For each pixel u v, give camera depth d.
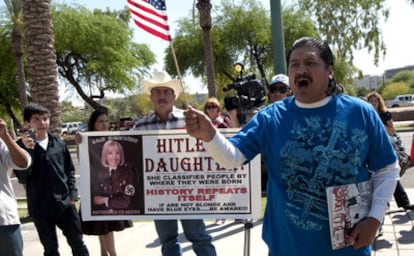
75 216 5.05
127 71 33.12
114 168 4.79
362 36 33.50
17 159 4.04
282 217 2.54
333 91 2.54
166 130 4.64
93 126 5.47
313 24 33.12
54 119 9.95
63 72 32.91
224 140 2.54
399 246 5.58
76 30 30.83
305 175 2.46
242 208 4.53
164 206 4.69
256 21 31.59
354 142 2.44
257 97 7.05
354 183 2.44
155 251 6.17
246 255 4.45
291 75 2.54
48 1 10.05
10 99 32.22
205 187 4.59
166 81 4.66
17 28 25.02
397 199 7.06
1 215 4.02
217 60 31.67
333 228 2.39
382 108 6.77
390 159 2.53
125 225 5.38
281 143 2.52
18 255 4.12
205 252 4.69
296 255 2.49
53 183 4.88
